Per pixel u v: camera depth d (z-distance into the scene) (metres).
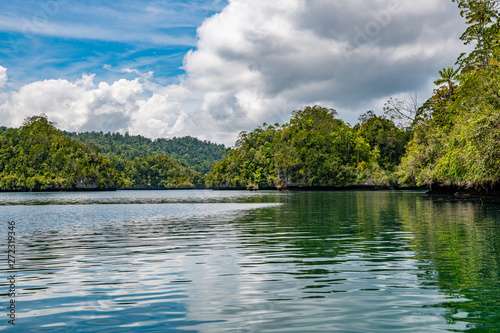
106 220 27.52
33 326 6.31
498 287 8.17
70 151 190.00
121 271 10.38
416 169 64.62
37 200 72.38
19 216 31.97
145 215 32.47
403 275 9.39
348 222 23.47
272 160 172.25
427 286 8.34
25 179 175.25
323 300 7.46
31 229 21.77
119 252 13.55
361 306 7.05
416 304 7.11
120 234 19.00
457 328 5.93
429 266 10.38
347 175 136.38
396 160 148.88
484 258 11.38
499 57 43.91
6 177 173.88
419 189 132.75
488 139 30.14
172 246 14.80
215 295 7.93
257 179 176.25
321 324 6.17
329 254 12.52
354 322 6.23
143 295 8.01
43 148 185.50
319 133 146.62
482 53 50.25
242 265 10.95
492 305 7.00
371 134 153.38
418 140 66.88
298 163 144.12
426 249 13.15
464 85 50.75
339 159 140.12
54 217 30.80
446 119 62.59
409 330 5.86
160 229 21.17
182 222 25.44
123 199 77.88
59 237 18.05
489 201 44.59
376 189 131.75
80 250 14.11
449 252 12.48
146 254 13.05
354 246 14.12
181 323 6.34
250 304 7.29
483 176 33.09
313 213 31.66
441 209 33.38
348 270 10.05
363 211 32.84
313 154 142.25
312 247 14.04
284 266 10.71
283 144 166.38
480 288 8.11
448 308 6.88
